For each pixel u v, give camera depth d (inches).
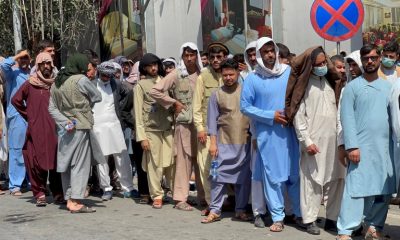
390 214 292.8
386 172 232.5
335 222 259.1
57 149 312.5
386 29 410.6
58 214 306.2
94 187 368.2
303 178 252.1
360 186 232.2
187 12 566.9
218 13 526.3
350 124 232.7
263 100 258.1
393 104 226.5
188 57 302.2
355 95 233.3
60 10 622.5
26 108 330.3
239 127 273.6
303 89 245.9
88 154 307.9
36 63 331.0
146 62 313.6
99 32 687.7
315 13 331.0
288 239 245.9
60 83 304.8
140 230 266.1
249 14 493.0
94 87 305.6
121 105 348.5
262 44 256.4
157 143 312.7
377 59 231.8
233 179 275.7
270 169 256.7
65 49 698.2
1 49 665.0
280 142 256.1
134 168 411.2
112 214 302.8
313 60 243.4
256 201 267.0
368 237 243.0
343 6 327.3
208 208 293.4
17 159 369.1
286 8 465.7
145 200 331.0
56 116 302.8
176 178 309.7
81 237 255.1
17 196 366.3
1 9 634.2
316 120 246.8
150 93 301.4
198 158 295.7
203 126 290.7
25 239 255.0
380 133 231.8
